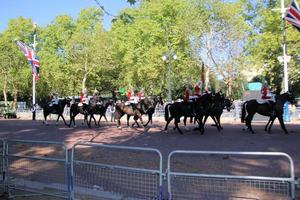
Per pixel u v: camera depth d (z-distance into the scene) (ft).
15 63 213.46
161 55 175.42
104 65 198.29
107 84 219.20
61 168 38.19
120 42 195.52
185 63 178.70
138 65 182.29
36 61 152.66
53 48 218.79
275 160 45.83
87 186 31.01
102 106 102.99
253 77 200.75
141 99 97.30
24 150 52.70
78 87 210.79
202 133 77.30
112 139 69.36
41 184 33.83
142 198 28.07
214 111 80.53
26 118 157.69
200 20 171.94
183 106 78.28
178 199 27.04
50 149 53.52
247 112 80.94
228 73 168.55
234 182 29.96
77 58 201.05
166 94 193.77
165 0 178.81
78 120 135.23
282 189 28.76
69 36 215.92
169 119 81.25
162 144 61.52
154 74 179.11
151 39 179.93
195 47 176.76
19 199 32.12
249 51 166.50
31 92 238.27
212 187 29.09
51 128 95.71
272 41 150.92
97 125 104.12
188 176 25.63
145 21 180.14
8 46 213.05
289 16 90.74
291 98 77.97
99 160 45.37
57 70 207.92
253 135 73.82
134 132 82.58
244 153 23.00
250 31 169.48
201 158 47.21
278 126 94.73
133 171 28.37
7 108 170.50
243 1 173.47
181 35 177.37
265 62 159.74
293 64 154.81
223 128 90.38
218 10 169.48
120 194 29.37
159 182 25.50
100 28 201.98
